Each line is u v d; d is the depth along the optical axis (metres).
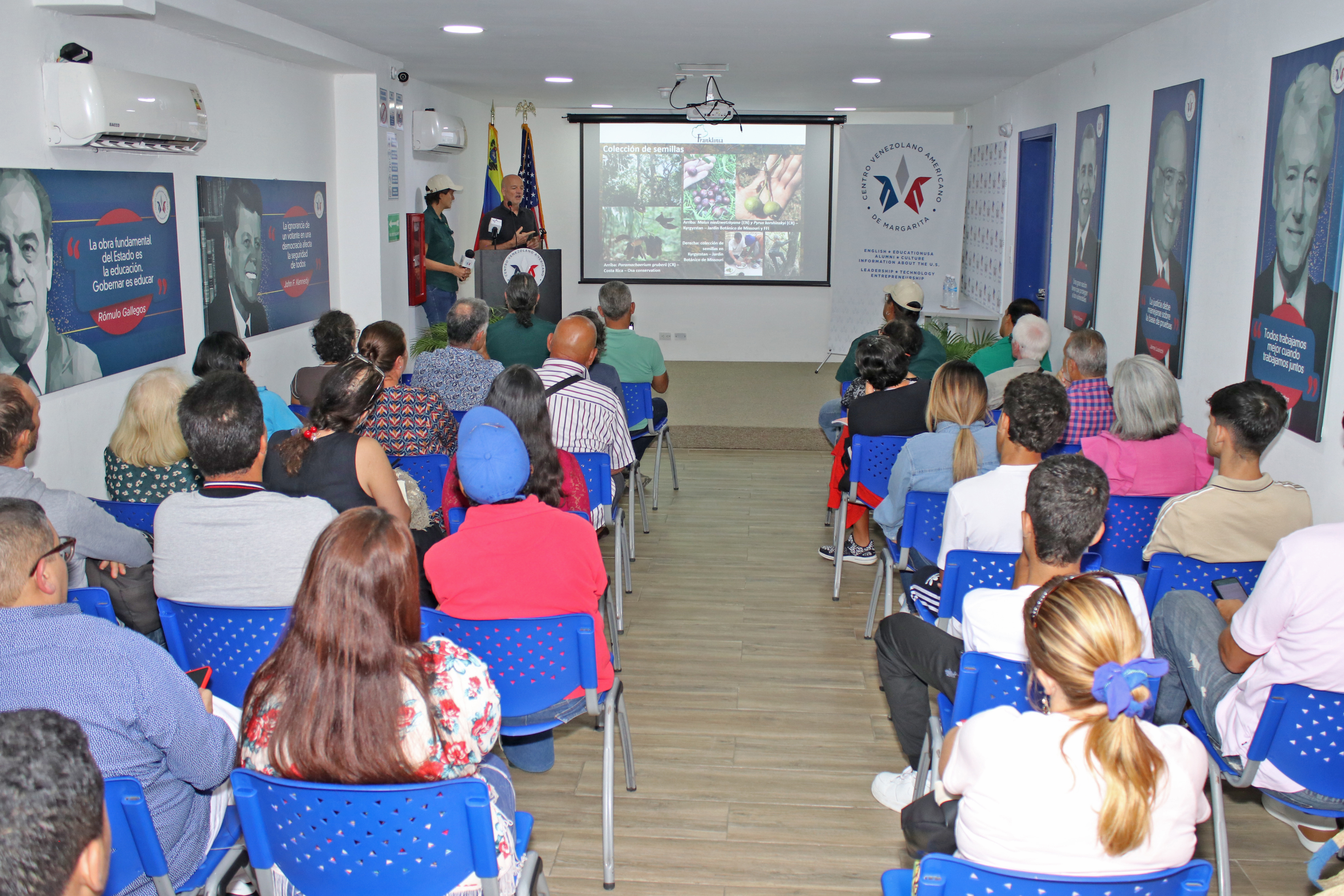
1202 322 4.36
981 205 9.03
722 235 11.02
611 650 3.63
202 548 2.12
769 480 6.29
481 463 2.18
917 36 5.25
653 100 9.27
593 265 11.11
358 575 1.44
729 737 3.15
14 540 1.62
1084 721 1.37
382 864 1.50
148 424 2.88
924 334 5.25
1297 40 3.55
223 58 4.90
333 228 6.52
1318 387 3.36
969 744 1.44
